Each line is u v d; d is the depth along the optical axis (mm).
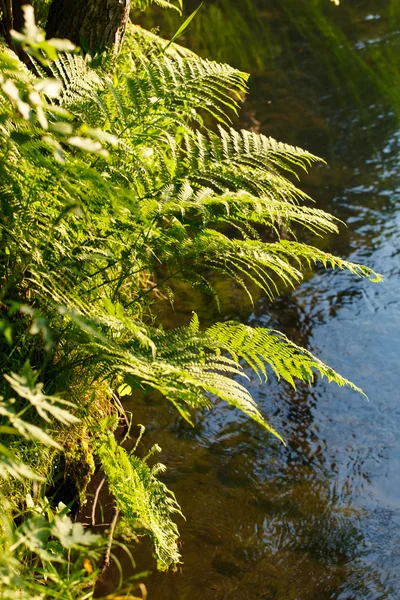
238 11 8711
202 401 2029
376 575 3033
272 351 2438
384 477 3537
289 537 3158
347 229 5359
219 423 3723
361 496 3422
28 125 1761
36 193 2094
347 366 4180
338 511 3322
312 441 3695
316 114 6840
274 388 4008
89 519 2770
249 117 6590
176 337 2203
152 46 3781
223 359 2186
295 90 7207
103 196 1955
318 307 4605
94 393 2357
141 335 1765
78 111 2395
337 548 3141
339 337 4383
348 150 6328
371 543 3182
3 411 1389
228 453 3543
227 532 3117
